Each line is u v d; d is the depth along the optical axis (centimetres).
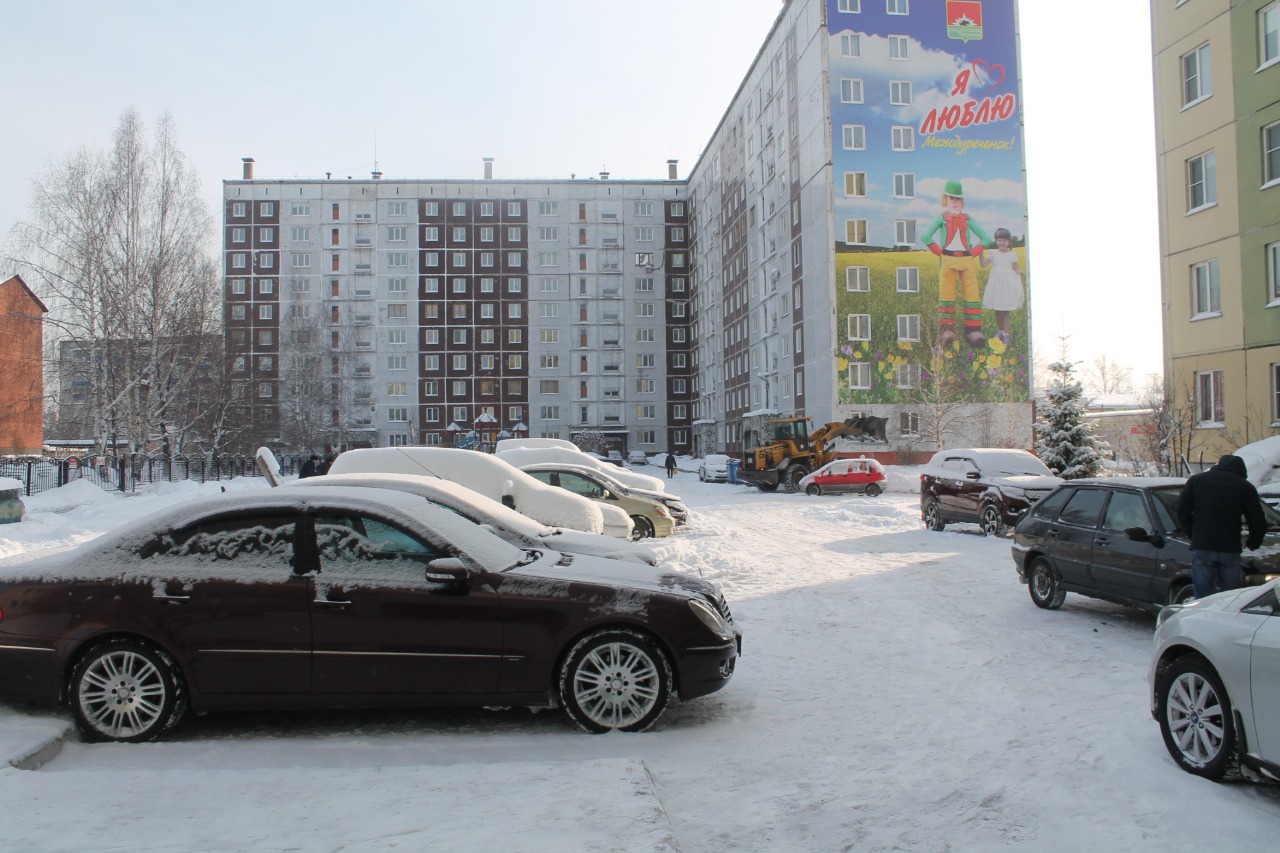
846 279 4944
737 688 660
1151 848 388
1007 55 5091
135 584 546
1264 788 454
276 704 546
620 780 429
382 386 8462
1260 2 2034
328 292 8462
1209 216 2188
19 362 3281
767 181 6225
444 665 548
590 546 770
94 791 418
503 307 8594
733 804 441
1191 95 2267
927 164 5022
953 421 4831
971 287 5003
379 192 8531
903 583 1170
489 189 8638
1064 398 3100
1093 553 898
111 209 3244
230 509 573
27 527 1742
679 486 4719
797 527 2053
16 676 542
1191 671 480
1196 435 2206
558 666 559
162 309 3334
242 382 4478
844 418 4906
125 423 3269
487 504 820
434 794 411
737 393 7112
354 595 549
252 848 350
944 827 413
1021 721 571
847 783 470
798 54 5469
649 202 8819
